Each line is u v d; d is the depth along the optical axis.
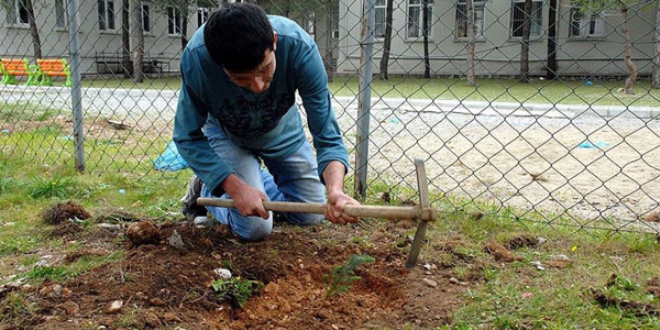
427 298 2.56
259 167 3.30
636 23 19.36
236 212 3.09
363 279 2.83
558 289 2.58
